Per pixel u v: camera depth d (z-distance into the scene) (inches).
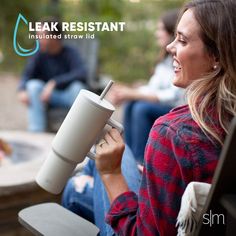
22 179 87.9
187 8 54.0
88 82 176.7
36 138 120.2
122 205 53.5
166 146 49.8
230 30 50.9
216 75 52.1
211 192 42.9
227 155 40.0
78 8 274.8
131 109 142.4
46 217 59.0
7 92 270.7
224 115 50.4
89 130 53.7
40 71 175.2
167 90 136.3
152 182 50.2
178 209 49.8
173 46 55.2
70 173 56.2
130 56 292.0
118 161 55.0
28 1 289.6
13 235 90.3
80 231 56.7
